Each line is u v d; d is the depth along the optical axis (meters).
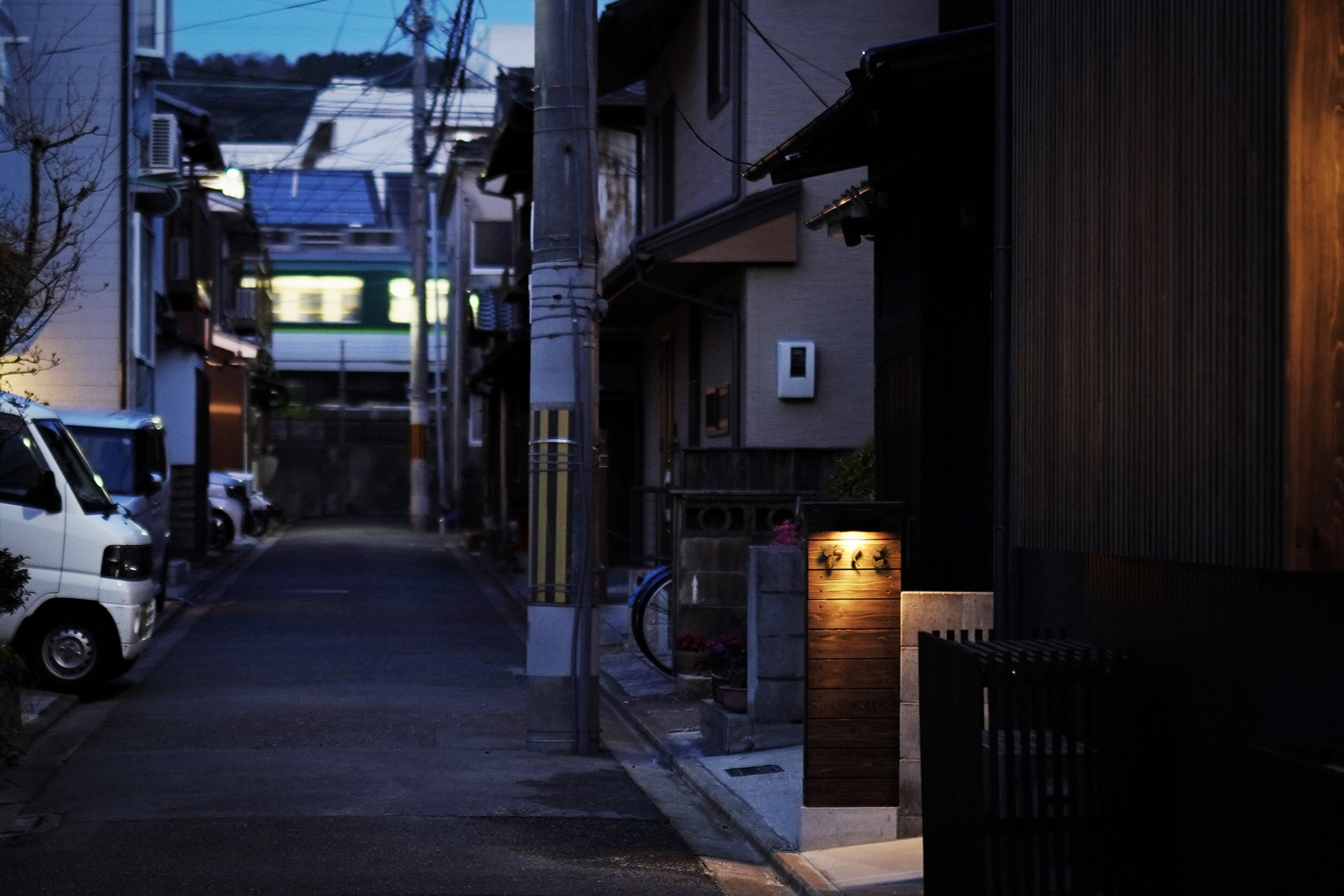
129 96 21.03
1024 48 6.81
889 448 10.72
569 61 11.14
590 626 10.88
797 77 17.06
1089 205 6.03
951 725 5.96
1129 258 5.63
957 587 9.82
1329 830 3.83
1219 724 5.57
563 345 11.09
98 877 6.82
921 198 9.95
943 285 9.94
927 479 9.86
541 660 10.83
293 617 19.39
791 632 10.34
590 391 11.06
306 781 9.15
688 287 18.62
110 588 12.94
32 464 13.06
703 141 17.08
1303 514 4.57
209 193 30.84
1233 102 4.90
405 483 52.41
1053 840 6.06
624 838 8.05
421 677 14.14
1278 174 4.64
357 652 15.94
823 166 10.45
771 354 16.61
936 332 9.92
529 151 26.03
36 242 11.61
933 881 6.25
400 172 58.28
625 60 22.42
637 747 11.36
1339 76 4.63
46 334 20.73
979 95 8.50
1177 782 5.86
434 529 44.06
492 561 29.92
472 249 46.69
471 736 11.10
